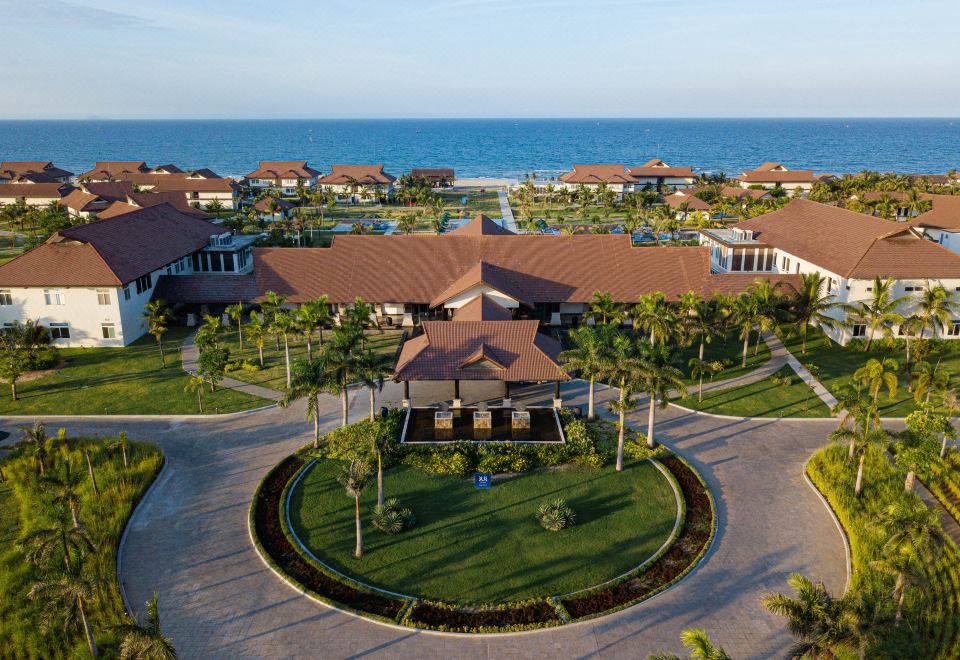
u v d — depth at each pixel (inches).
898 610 1155.3
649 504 1553.9
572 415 2009.1
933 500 1578.5
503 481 1660.9
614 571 1322.6
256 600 1236.5
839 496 1540.4
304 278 2918.3
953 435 1641.2
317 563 1331.2
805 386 2239.2
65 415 2021.4
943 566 1320.1
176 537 1425.9
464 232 3503.9
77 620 1061.1
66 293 2561.5
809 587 1007.6
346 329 1872.5
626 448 1807.3
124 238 2851.9
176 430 1927.9
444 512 1528.1
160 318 2486.5
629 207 6136.8
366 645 1128.2
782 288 2812.5
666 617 1193.4
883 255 2620.6
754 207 5172.2
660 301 2327.8
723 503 1558.8
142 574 1307.8
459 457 1738.4
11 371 2102.6
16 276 2551.7
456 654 1108.5
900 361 2440.9
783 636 1149.7
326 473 1684.3
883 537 1294.3
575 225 5260.8
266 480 1641.2
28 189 5940.0
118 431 1921.8
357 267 2952.8
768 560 1354.6
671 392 2206.0
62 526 1160.2
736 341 2689.5
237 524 1475.1
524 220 5418.3
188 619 1185.4
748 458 1774.1
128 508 1499.8
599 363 1691.7
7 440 1859.0
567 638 1143.6
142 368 2402.8
